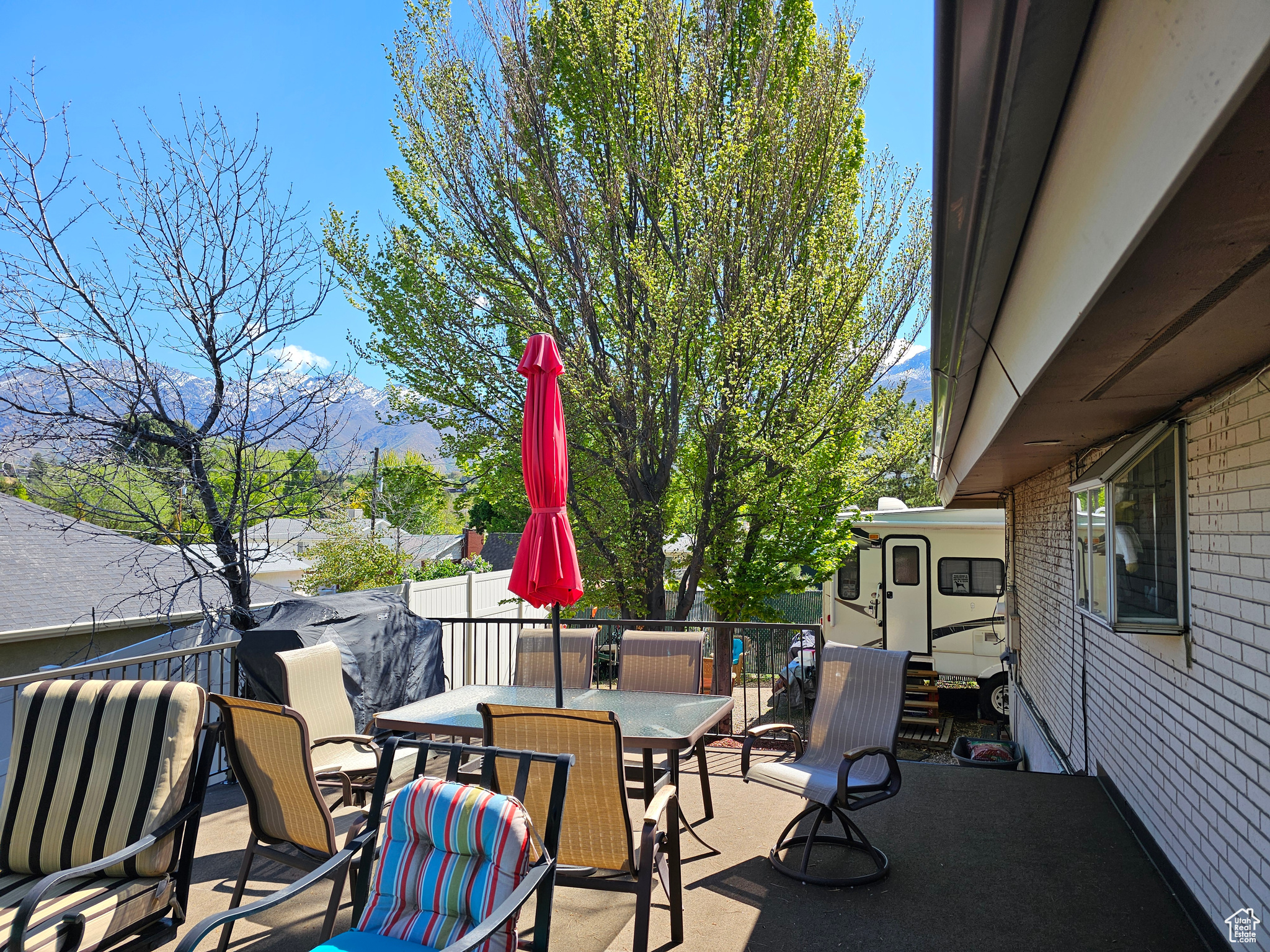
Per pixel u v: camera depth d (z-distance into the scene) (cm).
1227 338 257
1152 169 148
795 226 1082
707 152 1034
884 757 477
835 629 1339
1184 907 397
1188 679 393
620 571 1148
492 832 262
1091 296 207
